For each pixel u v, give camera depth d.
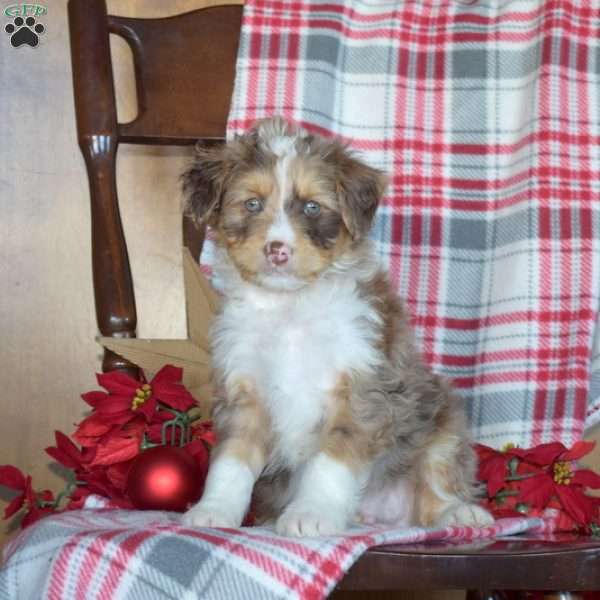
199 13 1.09
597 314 1.06
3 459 1.23
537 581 0.64
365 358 0.87
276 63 1.08
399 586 0.64
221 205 0.91
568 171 1.07
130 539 0.65
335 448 0.84
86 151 1.02
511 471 0.92
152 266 1.26
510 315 1.05
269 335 0.89
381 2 1.13
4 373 1.23
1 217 1.24
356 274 0.92
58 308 1.25
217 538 0.65
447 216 1.09
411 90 1.11
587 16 1.10
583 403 1.03
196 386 1.00
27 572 0.68
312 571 0.62
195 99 1.07
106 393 0.98
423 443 0.91
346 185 0.90
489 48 1.11
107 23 1.04
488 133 1.10
